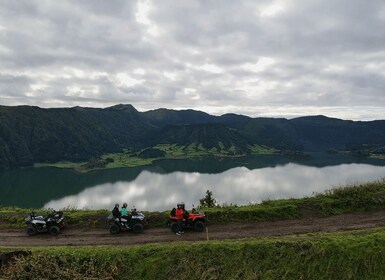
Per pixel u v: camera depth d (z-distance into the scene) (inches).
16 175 7234.3
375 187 1100.5
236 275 700.7
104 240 869.2
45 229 920.9
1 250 797.2
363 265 689.6
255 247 745.0
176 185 5260.8
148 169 7790.4
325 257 706.2
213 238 842.2
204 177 6136.8
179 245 774.5
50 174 7377.0
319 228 871.7
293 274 692.1
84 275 724.0
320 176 5836.6
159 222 966.4
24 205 4163.4
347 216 952.9
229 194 4244.6
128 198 4335.6
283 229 877.8
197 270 716.0
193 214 906.1
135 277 721.0
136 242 845.8
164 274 718.5
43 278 719.1
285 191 4372.5
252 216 962.7
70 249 790.5
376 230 816.3
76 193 4965.6
